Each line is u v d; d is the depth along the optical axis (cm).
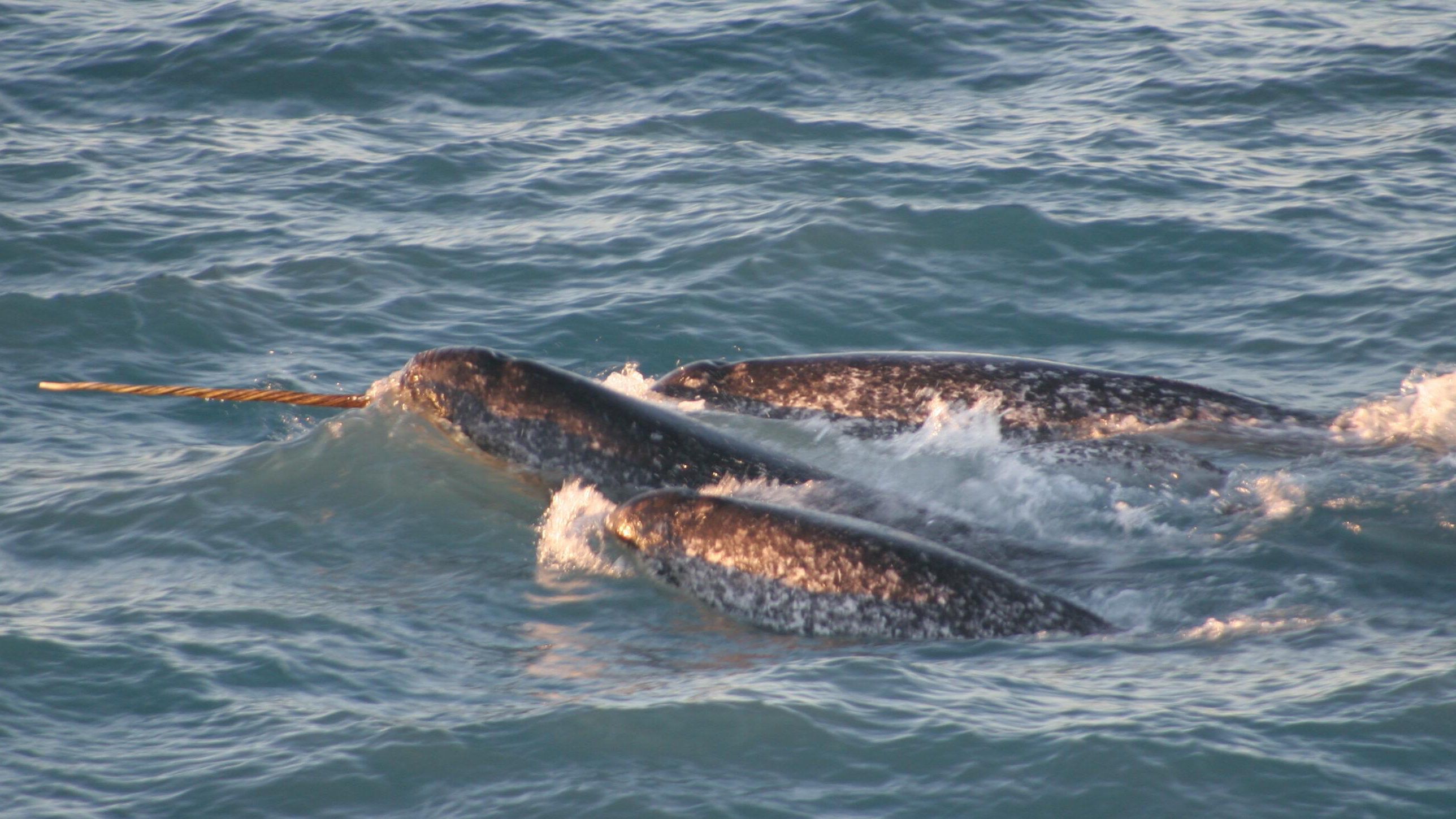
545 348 4834
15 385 4422
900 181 6444
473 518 3516
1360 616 2911
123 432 4112
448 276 5488
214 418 4250
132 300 5075
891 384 4228
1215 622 2916
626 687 2642
